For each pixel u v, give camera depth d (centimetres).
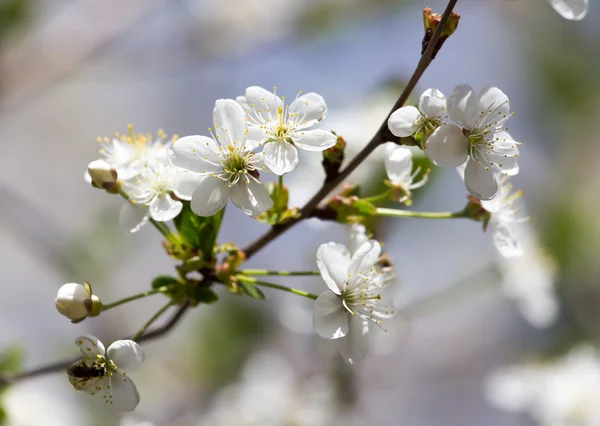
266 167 55
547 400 75
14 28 85
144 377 85
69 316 55
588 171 100
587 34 102
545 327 94
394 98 71
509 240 59
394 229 69
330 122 70
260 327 85
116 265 88
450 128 54
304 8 98
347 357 56
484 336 99
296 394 76
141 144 57
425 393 98
